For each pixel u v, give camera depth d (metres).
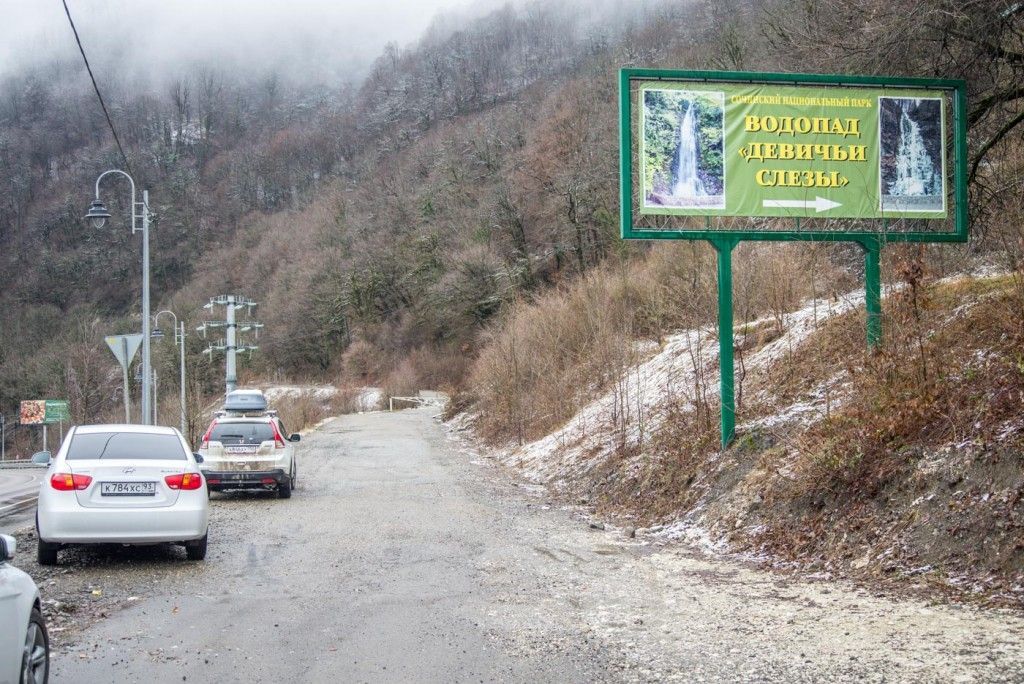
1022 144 13.09
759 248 21.02
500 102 108.88
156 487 10.04
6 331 87.88
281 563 10.17
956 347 11.39
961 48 13.05
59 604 7.96
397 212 90.38
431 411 57.84
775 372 15.97
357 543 11.48
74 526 9.76
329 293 91.75
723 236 13.89
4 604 4.64
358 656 6.35
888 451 10.13
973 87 13.76
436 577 9.22
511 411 28.89
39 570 9.81
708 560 10.11
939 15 12.23
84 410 47.69
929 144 13.67
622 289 28.72
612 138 57.69
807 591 8.23
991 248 13.76
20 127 129.00
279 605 8.01
